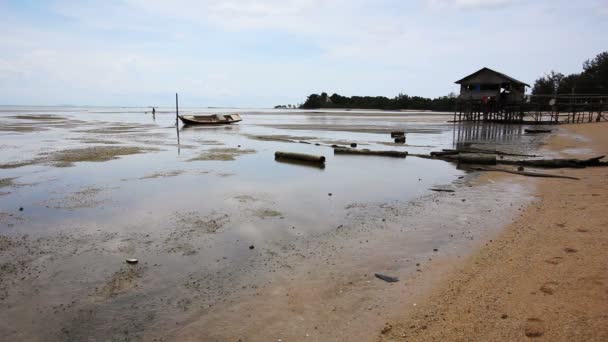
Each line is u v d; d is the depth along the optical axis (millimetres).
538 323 4508
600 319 4453
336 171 16344
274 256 7359
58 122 56406
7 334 5020
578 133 33812
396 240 8023
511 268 6168
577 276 5605
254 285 6199
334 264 6895
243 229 8945
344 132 39375
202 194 12195
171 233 8727
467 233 8258
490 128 43375
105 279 6535
